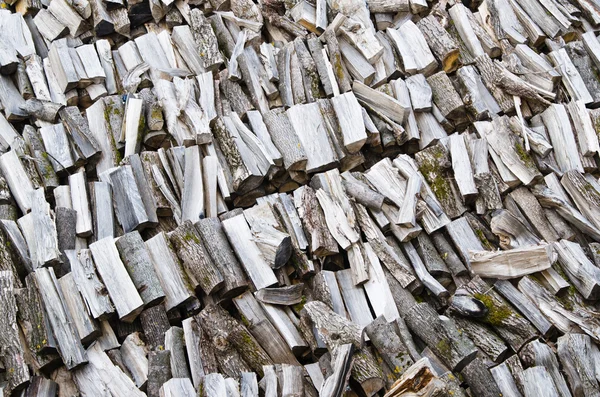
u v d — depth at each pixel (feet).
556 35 13.94
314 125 12.55
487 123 12.78
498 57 13.87
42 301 10.85
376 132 12.57
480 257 11.55
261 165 12.19
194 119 12.48
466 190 12.15
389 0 14.08
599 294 11.30
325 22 13.76
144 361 10.82
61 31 13.89
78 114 12.86
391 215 12.07
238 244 11.55
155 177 12.03
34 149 12.44
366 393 10.53
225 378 10.37
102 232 11.76
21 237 11.64
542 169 12.53
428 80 13.28
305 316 11.04
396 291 11.52
